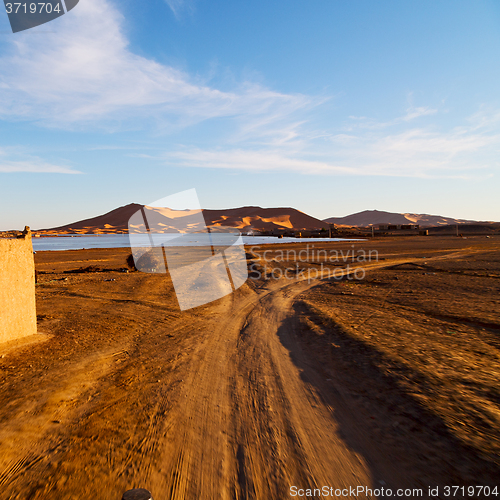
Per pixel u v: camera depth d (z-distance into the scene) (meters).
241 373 5.63
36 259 36.84
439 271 19.62
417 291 13.28
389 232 128.62
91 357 6.57
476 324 7.77
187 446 3.42
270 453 3.27
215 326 9.11
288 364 6.02
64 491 2.73
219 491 2.71
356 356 6.00
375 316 9.17
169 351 6.97
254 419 4.01
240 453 3.28
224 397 4.67
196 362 6.25
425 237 89.94
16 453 3.34
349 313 9.72
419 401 4.03
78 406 4.44
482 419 3.47
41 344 7.34
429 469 2.83
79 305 12.16
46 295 14.42
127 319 9.93
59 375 5.58
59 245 78.75
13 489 2.77
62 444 3.50
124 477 2.91
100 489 2.75
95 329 8.78
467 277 16.44
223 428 3.80
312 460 3.12
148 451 3.34
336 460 3.10
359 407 4.16
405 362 5.32
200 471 2.99
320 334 7.75
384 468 2.92
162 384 5.20
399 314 9.35
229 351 6.91
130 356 6.66
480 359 5.37
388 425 3.65
